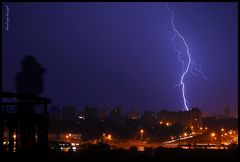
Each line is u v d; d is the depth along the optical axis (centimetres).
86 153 1402
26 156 1170
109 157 1358
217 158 1348
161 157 1385
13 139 1141
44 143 1294
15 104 1248
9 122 1142
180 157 1380
